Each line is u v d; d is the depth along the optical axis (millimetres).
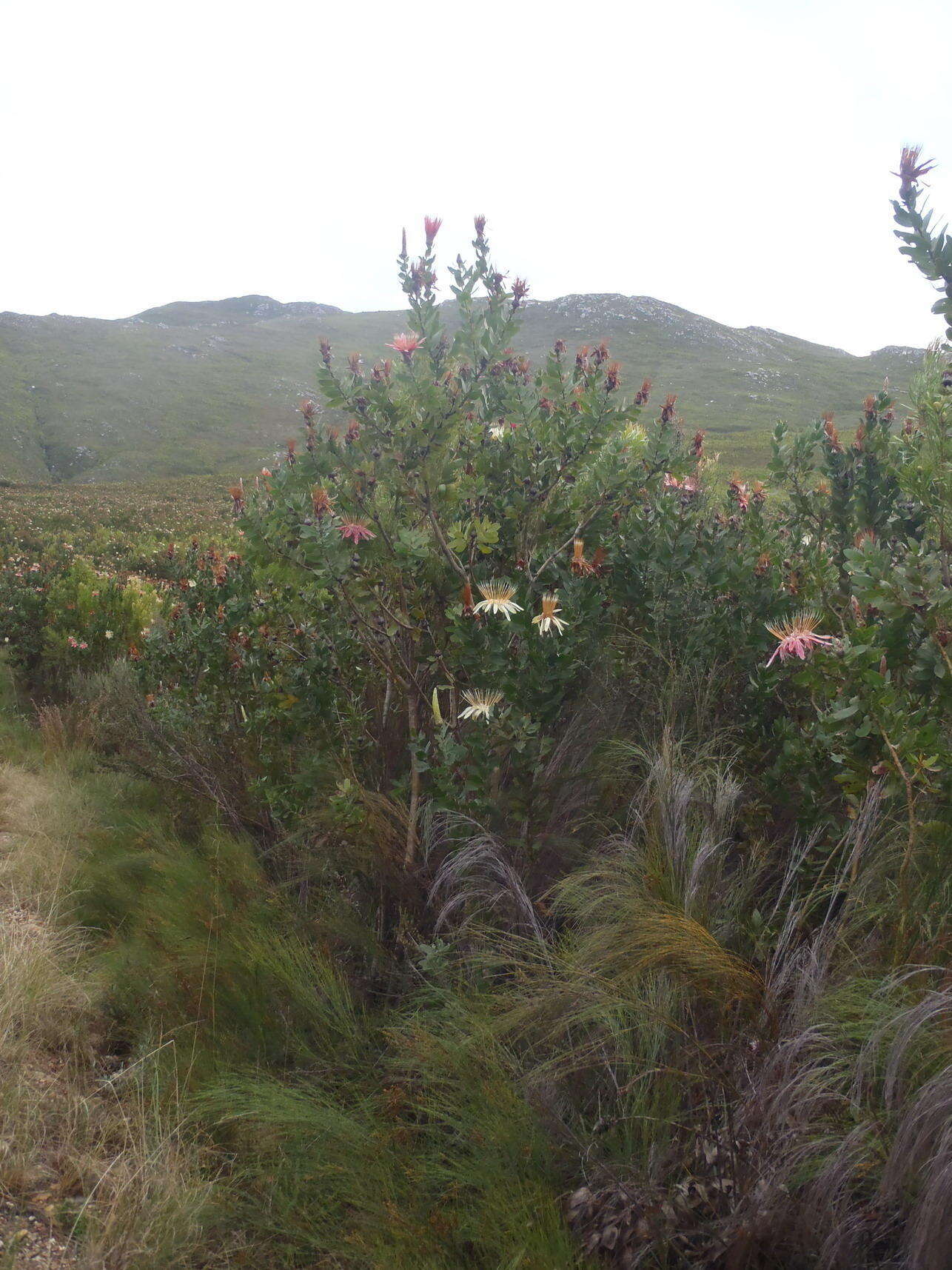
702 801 2465
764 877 2512
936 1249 1499
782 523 3713
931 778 2178
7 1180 2059
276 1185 2082
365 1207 1961
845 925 2070
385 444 2998
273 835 3727
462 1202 2002
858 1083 1725
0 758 5375
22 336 102562
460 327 3260
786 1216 1684
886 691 2115
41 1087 2412
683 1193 1813
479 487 3209
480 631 2811
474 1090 2109
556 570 3109
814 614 2885
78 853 3797
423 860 3064
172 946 2863
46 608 7570
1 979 2705
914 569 2297
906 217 2377
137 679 5371
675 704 2961
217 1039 2543
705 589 3230
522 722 2713
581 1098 2146
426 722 3334
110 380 91000
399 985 2775
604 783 2854
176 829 3977
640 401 3213
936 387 2736
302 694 3559
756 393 76875
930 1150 1547
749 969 2049
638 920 2086
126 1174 2072
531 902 2609
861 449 3426
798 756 2492
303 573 3215
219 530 22750
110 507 28891
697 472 3639
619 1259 1767
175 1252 1890
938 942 1914
